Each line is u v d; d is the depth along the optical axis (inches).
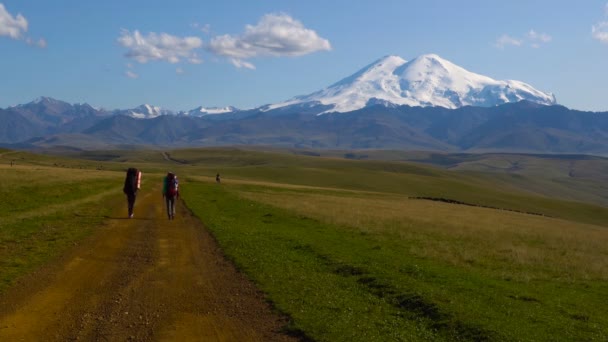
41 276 655.1
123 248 865.5
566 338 526.3
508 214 3083.2
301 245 970.7
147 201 1771.7
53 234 949.8
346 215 1708.9
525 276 859.4
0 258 729.6
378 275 737.0
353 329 514.0
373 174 7052.2
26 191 1627.7
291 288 654.5
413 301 617.6
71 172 2979.8
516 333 520.4
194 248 903.1
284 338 491.5
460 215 2428.6
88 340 458.9
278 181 6166.3
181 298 599.8
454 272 823.1
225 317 542.6
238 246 924.0
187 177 4375.0
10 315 508.1
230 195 2329.0
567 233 2023.9
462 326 538.3
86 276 669.9
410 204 3053.6
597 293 781.3
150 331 490.0
